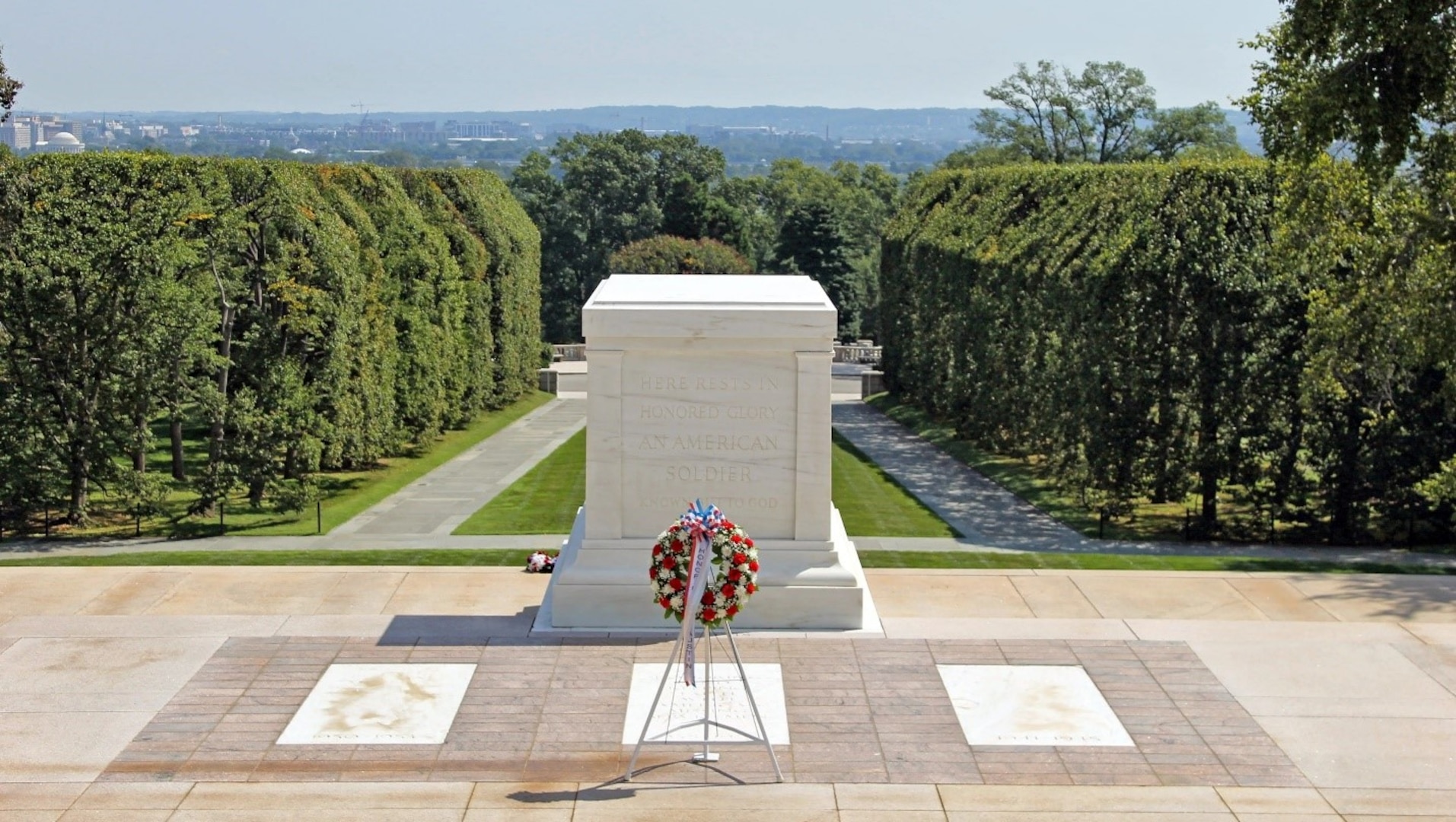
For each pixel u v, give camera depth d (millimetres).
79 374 38625
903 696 17062
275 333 43719
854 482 46719
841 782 14820
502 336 73438
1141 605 20812
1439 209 34062
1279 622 19984
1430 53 30000
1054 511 40781
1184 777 14984
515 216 78938
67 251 38000
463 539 36031
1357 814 14180
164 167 41469
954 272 61969
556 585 19344
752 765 15219
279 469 43438
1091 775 15031
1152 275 37438
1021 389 51812
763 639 18828
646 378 18891
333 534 37812
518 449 59000
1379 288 33969
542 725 16156
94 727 16047
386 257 55562
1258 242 37562
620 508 19188
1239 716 16562
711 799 14414
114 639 18875
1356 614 20438
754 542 19172
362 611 20281
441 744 15664
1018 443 52156
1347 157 35906
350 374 49375
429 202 68000
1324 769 15203
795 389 18891
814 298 19188
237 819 13922
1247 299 37000
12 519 39719
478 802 14312
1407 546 35094
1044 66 113312
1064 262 48000
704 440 19031
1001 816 14094
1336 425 36188
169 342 39312
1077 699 17000
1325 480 36469
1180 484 38250
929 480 47719
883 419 70188
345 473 51156
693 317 18594
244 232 44562
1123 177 49969
